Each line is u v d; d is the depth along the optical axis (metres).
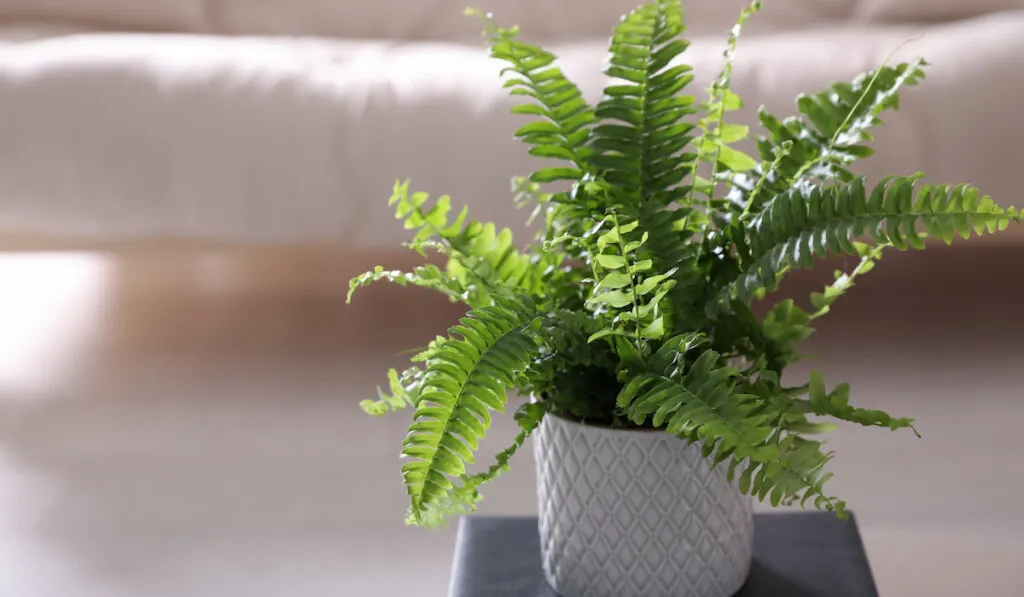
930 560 1.35
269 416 1.81
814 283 2.12
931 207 0.66
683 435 0.72
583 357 0.75
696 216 0.85
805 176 0.80
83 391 1.92
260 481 1.62
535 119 1.58
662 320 0.73
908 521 1.44
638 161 0.82
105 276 2.49
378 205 1.60
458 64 1.71
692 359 0.78
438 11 2.24
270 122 1.61
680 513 0.78
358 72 1.68
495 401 0.68
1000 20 1.65
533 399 0.84
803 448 0.69
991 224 0.65
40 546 1.46
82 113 1.62
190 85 1.64
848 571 0.88
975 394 1.75
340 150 1.60
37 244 1.68
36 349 2.11
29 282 2.48
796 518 0.97
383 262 2.14
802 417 0.73
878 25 2.03
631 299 0.70
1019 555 1.35
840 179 0.80
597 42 2.04
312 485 1.60
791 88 1.56
